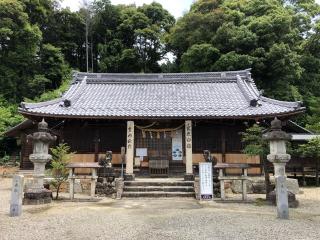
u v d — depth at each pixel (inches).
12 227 291.9
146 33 1822.1
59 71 1608.0
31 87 1449.3
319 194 577.3
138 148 725.3
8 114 1194.6
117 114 664.4
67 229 282.8
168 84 893.2
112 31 1956.2
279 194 339.3
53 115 658.2
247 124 696.4
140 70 1823.3
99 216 349.1
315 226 292.4
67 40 1927.9
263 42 1291.8
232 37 1282.0
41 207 418.0
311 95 1318.9
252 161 689.6
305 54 1408.7
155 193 539.8
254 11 1451.8
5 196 546.6
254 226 289.6
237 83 866.8
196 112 678.5
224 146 703.7
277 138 421.7
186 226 291.9
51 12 1803.6
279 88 1248.8
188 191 557.3
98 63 1865.2
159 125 721.0
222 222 309.7
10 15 1409.9
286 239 242.8
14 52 1428.4
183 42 1574.8
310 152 679.7
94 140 724.0
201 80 890.7
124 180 600.4
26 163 852.0
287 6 1633.9
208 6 1574.8
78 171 705.6
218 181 544.7
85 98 783.1
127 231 272.2
